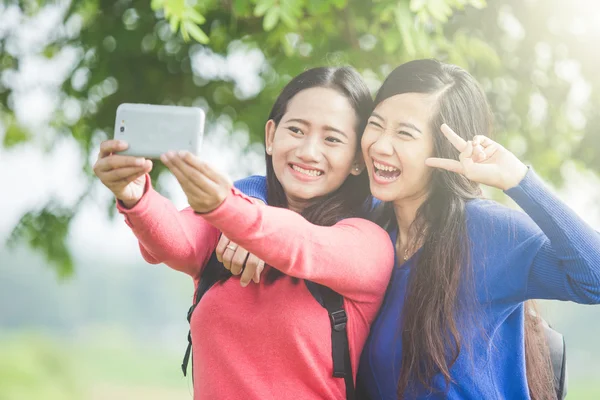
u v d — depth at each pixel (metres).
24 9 5.31
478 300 2.39
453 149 2.46
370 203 2.74
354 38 4.47
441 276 2.41
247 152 5.64
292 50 4.58
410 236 2.59
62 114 5.62
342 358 2.34
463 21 4.76
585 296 2.21
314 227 2.25
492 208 2.44
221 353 2.35
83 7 5.13
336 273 2.26
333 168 2.52
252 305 2.37
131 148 2.03
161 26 5.00
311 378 2.31
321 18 4.41
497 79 5.06
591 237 2.14
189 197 1.99
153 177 5.29
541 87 5.17
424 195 2.56
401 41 3.72
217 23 4.89
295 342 2.30
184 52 5.16
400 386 2.39
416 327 2.39
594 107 5.22
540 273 2.29
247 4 3.79
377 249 2.41
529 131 5.27
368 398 2.53
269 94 5.18
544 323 2.83
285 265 2.16
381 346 2.46
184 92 5.39
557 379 2.77
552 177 5.65
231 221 2.02
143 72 5.22
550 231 2.16
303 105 2.52
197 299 2.48
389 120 2.47
